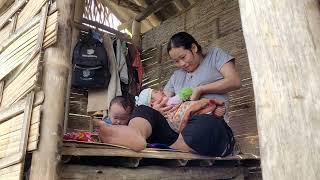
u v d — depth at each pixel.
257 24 1.33
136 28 5.02
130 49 4.67
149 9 4.77
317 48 1.22
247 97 3.60
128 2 4.81
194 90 2.58
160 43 4.81
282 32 1.26
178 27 4.61
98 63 4.09
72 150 1.85
